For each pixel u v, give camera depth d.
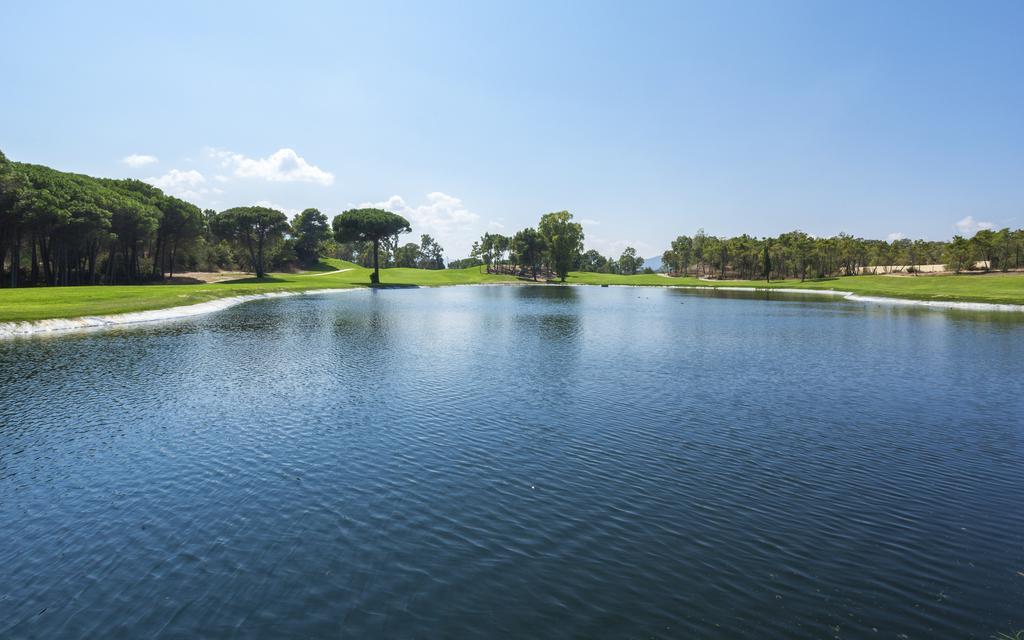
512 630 9.09
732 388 26.59
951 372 30.61
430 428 20.03
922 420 21.12
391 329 50.44
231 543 11.95
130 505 13.77
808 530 12.47
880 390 26.27
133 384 26.78
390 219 139.25
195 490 14.66
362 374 29.59
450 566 11.04
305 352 36.75
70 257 99.19
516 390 26.06
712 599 9.91
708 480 15.32
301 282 124.81
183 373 29.47
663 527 12.62
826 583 10.38
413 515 13.26
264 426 20.19
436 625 9.23
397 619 9.40
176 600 9.95
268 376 28.91
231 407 22.75
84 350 36.19
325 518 13.10
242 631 9.09
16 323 42.88
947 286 107.62
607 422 20.83
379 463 16.61
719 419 21.28
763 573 10.74
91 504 13.81
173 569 10.94
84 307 52.19
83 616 9.49
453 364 32.72
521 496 14.30
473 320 59.34
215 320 55.81
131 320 52.47
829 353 37.22
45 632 9.06
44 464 16.42
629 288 148.12
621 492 14.55
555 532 12.41
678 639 8.83
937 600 9.85
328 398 24.34
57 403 23.14
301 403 23.45
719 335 47.16
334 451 17.64
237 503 13.90
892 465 16.41
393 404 23.38
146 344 39.22
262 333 46.34
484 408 22.81
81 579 10.61
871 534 12.26
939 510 13.44
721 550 11.60
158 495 14.35
